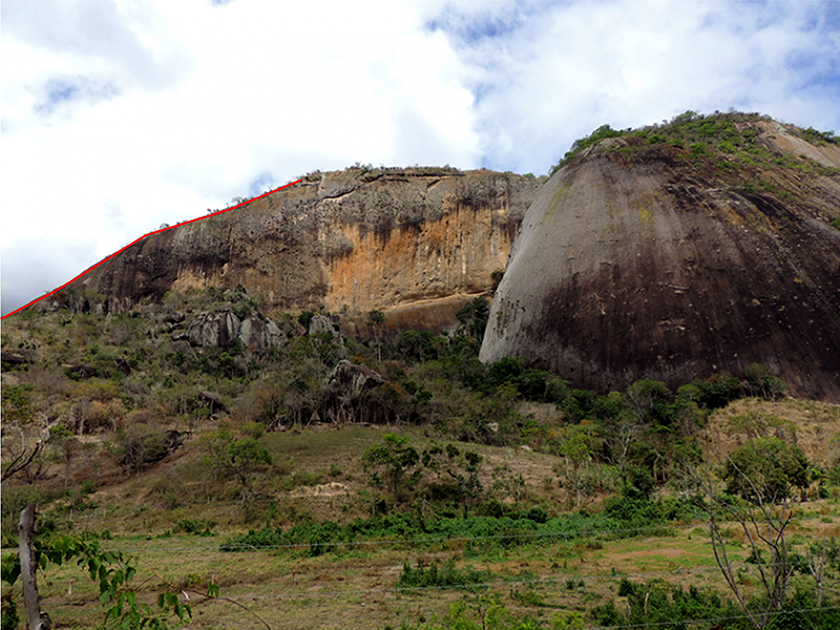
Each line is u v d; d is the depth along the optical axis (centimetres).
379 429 3712
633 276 5222
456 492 2466
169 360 5550
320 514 2269
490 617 942
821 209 5450
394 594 1310
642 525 1981
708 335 4606
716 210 5428
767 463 2000
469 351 6106
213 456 2817
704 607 1047
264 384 4416
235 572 1525
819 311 4550
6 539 1917
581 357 4938
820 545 1445
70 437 3119
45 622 499
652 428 3525
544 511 2270
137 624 575
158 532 2156
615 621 1049
